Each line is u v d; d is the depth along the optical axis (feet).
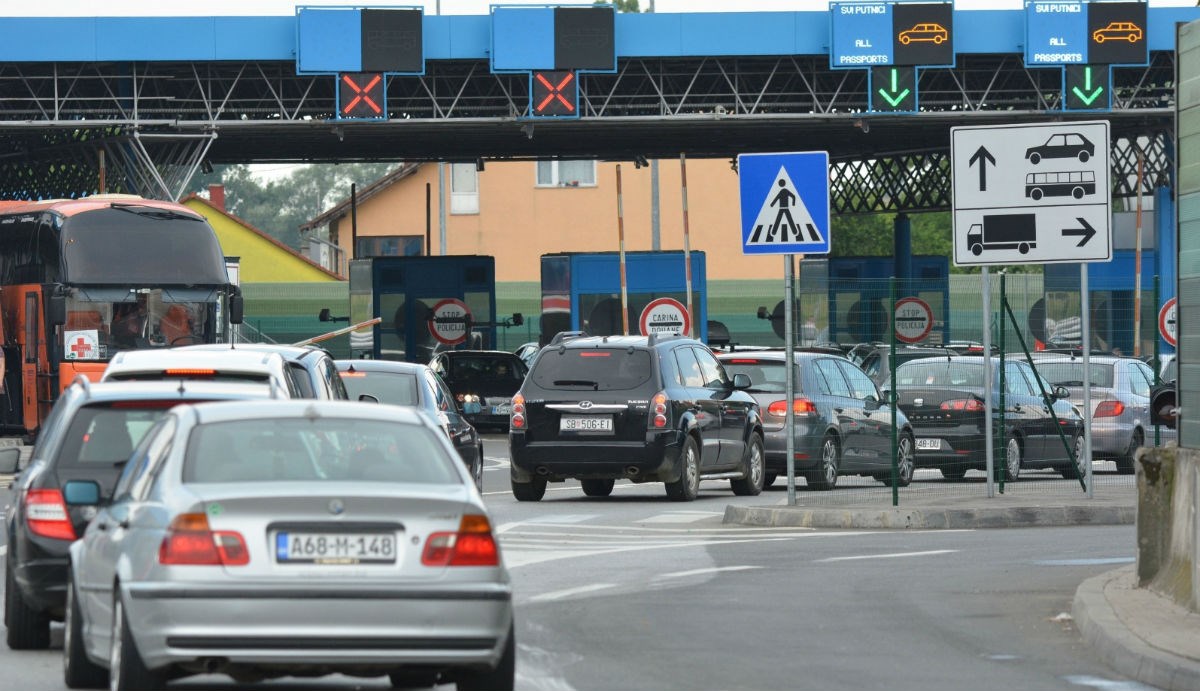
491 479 279.49
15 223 345.51
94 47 429.38
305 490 81.56
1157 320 244.63
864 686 94.73
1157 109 452.35
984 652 106.01
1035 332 442.50
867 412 248.52
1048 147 184.24
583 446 222.07
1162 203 505.25
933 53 446.60
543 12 439.63
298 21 433.89
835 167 619.67
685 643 109.50
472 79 495.00
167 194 440.86
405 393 207.62
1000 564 148.87
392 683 94.89
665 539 174.81
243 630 79.25
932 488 218.38
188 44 433.07
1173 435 270.05
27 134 503.20
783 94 457.68
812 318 408.67
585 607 125.80
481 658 81.92
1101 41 449.06
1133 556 152.76
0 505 219.82
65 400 114.21
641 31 444.55
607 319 458.09
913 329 335.88
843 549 163.22
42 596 107.04
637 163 576.61
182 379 125.70
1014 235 185.47
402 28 437.17
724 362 252.42
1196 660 94.84
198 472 84.48
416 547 81.30
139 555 81.61
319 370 162.30
